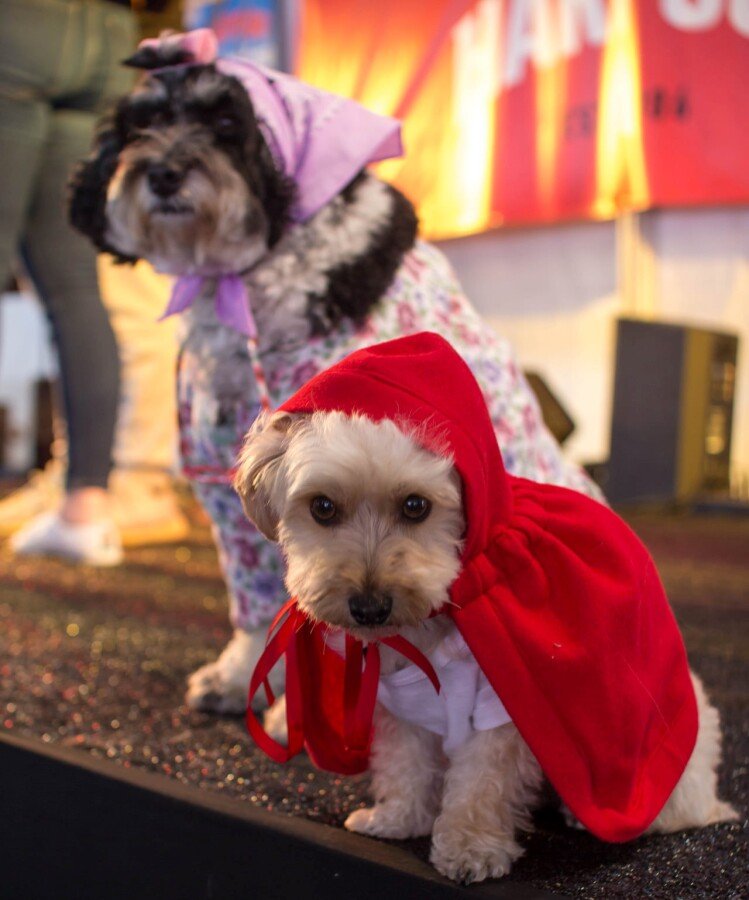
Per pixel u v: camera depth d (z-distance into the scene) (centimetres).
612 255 572
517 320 605
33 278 330
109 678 209
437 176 604
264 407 176
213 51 202
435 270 190
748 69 527
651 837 137
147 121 200
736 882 123
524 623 130
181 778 156
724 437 552
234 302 179
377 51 608
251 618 191
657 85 542
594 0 551
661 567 353
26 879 159
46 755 156
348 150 183
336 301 176
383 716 143
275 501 136
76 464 342
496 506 135
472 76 587
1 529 403
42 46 294
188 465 194
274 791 152
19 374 791
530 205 578
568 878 124
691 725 137
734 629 257
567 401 591
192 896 138
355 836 134
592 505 144
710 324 559
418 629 134
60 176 317
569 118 564
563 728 128
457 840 125
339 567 122
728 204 539
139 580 311
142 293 382
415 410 128
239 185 178
